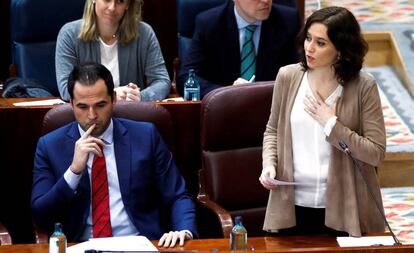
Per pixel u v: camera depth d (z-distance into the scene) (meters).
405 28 18.83
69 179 8.95
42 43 13.55
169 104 10.86
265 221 8.63
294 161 8.50
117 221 9.26
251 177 10.30
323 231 8.69
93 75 8.93
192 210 9.38
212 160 10.17
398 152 14.70
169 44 14.95
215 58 12.47
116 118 9.59
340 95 8.30
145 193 9.40
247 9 12.12
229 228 9.37
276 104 8.68
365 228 8.47
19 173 10.79
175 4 14.85
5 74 14.79
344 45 8.09
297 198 8.55
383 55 18.39
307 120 8.38
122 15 12.12
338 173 8.33
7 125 10.65
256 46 12.41
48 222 9.18
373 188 8.41
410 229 12.70
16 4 13.39
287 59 12.51
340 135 8.06
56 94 13.56
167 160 9.55
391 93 17.34
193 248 8.29
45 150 9.33
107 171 9.30
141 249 7.93
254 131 10.24
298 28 12.52
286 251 7.32
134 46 12.33
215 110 10.09
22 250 8.11
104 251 7.57
